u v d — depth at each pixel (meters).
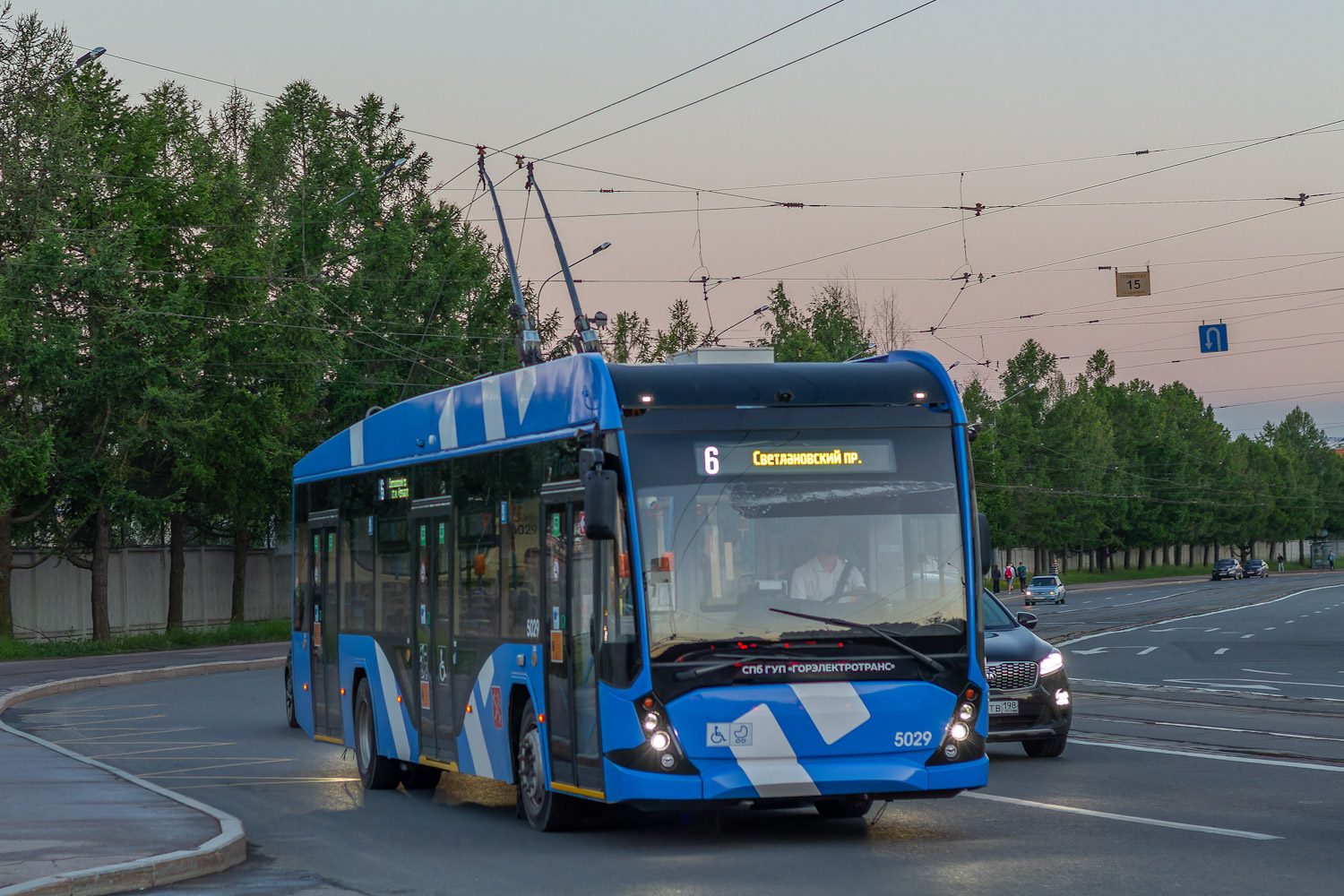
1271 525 170.00
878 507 10.22
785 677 9.84
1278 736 17.28
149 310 43.75
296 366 49.94
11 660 41.75
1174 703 22.47
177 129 49.03
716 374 10.35
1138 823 10.88
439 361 57.75
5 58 43.62
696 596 9.85
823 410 10.33
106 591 47.00
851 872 9.18
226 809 13.02
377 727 14.34
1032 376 118.06
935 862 9.46
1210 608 64.31
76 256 42.69
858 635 9.97
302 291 50.44
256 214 50.12
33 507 47.03
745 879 9.01
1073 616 60.06
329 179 59.56
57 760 15.20
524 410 11.45
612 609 9.97
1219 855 9.48
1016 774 14.08
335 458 16.19
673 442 10.09
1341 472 199.25
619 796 9.82
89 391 43.34
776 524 10.05
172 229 47.00
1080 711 21.48
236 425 48.50
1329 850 9.59
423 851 10.51
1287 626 48.44
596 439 10.14
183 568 51.44
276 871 9.75
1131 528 133.00
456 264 59.12
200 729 21.25
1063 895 8.26
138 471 46.84
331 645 16.05
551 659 10.82
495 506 11.90
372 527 14.80
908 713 9.96
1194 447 147.12
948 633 10.15
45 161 42.25
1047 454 114.75
